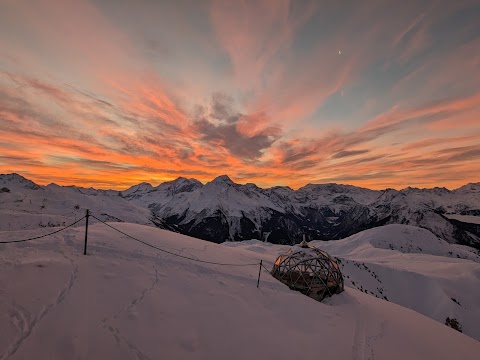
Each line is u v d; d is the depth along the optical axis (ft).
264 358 36.19
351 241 393.09
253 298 54.24
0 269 42.88
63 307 36.45
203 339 37.17
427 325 61.46
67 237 64.54
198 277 57.93
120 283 46.65
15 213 237.86
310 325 48.49
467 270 186.09
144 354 31.48
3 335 29.25
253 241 310.86
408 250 370.32
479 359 48.42
